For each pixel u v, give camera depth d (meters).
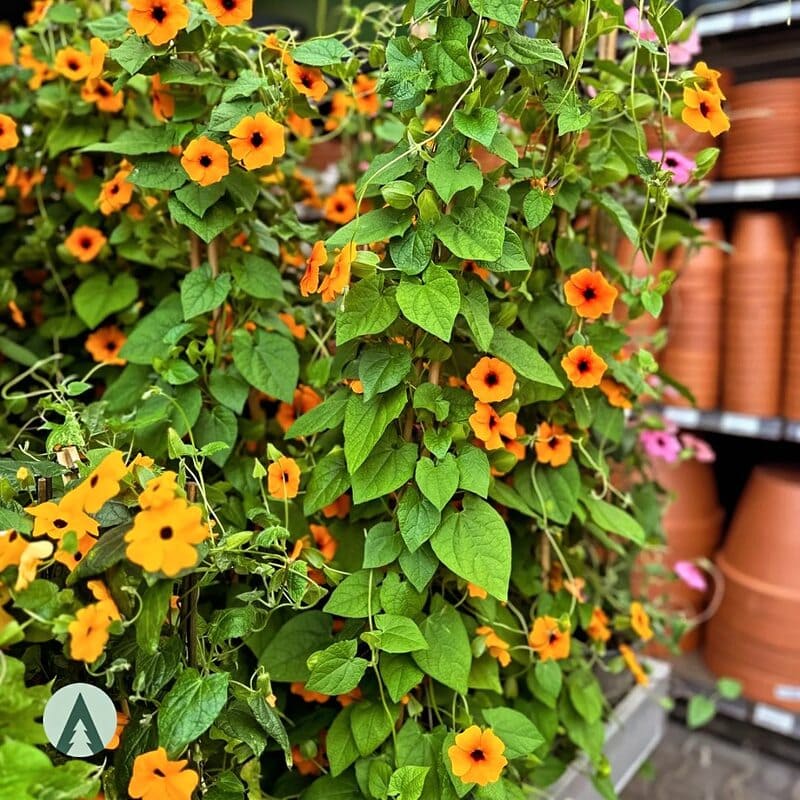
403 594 0.77
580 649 1.08
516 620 1.01
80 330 1.23
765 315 1.61
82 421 0.80
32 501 0.73
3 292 1.21
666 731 1.79
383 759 0.78
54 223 1.25
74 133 1.16
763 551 1.59
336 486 0.81
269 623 0.92
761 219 1.61
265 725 0.69
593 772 1.06
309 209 1.60
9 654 0.66
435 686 0.86
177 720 0.61
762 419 1.65
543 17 0.91
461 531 0.76
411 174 0.77
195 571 0.66
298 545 0.76
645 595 1.43
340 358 0.86
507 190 0.88
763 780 1.61
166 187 0.89
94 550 0.61
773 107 1.55
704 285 1.63
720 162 1.65
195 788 0.66
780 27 1.66
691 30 1.13
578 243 1.03
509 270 0.77
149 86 1.17
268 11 2.00
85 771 0.58
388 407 0.76
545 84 0.84
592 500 1.03
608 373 1.00
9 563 0.59
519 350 0.82
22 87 1.30
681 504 1.73
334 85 1.56
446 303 0.71
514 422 0.83
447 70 0.73
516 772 0.87
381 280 0.76
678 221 1.19
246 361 0.95
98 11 1.19
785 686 1.58
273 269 0.99
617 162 0.96
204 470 1.00
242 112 0.85
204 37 0.89
